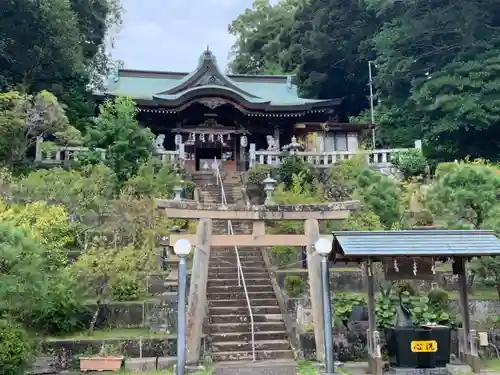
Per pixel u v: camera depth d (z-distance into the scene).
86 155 21.14
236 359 11.30
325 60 43.75
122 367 10.45
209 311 12.84
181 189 19.25
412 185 21.28
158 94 32.12
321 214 11.16
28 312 9.93
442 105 27.31
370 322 10.42
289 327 12.23
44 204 13.72
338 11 41.38
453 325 11.84
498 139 29.08
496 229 13.17
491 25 30.09
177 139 29.67
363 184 17.56
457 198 14.25
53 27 27.48
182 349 9.08
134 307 12.86
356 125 32.22
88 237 14.66
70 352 10.83
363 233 10.30
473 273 13.38
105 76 37.50
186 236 10.95
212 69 33.28
